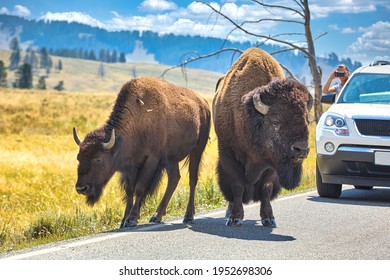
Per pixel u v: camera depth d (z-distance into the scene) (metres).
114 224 15.09
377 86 18.94
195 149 16.75
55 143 50.72
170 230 12.79
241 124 13.16
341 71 21.72
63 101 122.00
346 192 19.91
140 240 11.55
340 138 17.20
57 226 14.55
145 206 16.56
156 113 14.73
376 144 16.89
